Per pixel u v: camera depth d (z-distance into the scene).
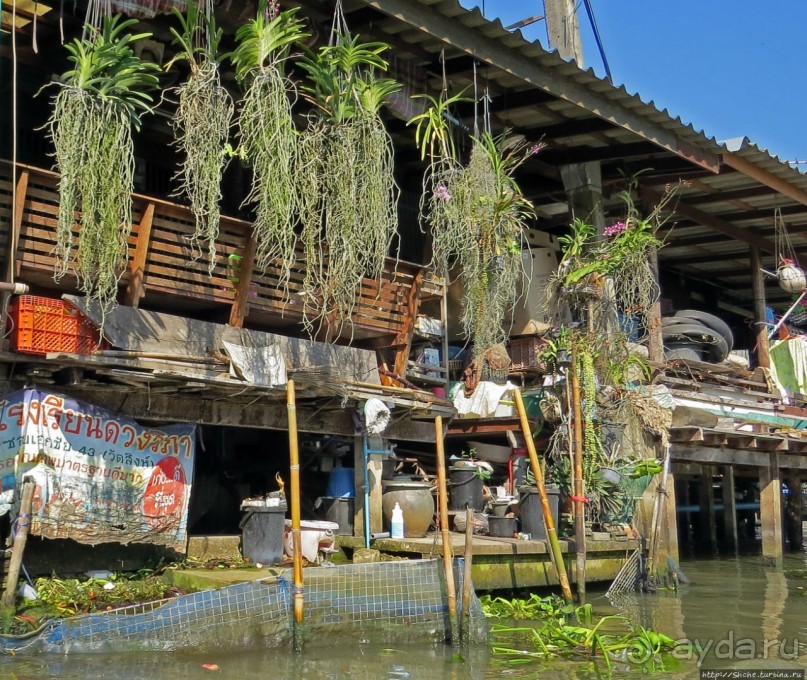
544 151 12.91
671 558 11.38
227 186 10.44
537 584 9.71
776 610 9.69
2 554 7.38
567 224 15.11
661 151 12.42
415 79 10.46
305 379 8.91
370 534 10.03
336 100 8.35
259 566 8.83
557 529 10.53
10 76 9.11
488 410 12.05
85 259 7.20
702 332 14.43
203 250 8.89
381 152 8.38
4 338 7.55
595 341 11.23
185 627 6.99
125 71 7.40
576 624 8.70
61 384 8.10
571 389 10.83
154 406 8.78
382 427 9.52
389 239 8.66
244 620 7.18
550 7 14.66
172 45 9.46
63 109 7.14
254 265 9.22
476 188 9.62
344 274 8.27
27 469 7.68
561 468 10.88
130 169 7.44
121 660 6.75
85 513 8.01
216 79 7.88
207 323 8.85
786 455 14.82
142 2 7.90
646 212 13.94
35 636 6.65
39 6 8.83
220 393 8.84
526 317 12.85
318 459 11.04
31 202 7.81
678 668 7.21
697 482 17.92
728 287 19.58
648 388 11.80
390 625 7.70
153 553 8.80
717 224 15.46
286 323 10.20
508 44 9.95
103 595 7.84
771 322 17.30
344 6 9.48
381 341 10.71
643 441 11.50
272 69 7.78
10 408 7.78
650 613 9.45
